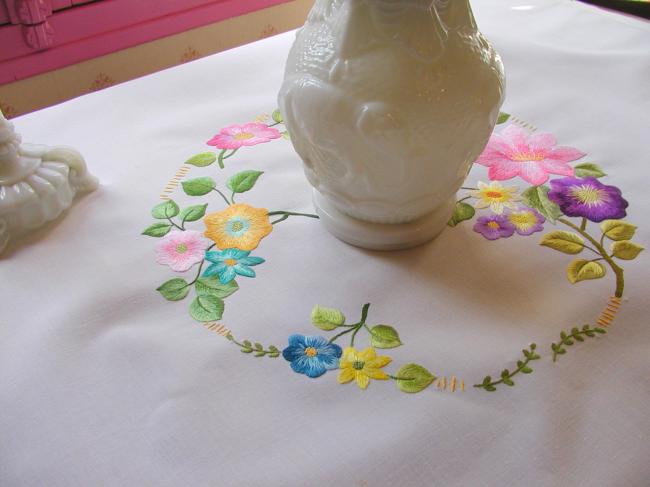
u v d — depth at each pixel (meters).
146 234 0.56
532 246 0.55
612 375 0.44
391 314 0.49
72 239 0.55
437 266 0.53
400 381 0.44
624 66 0.75
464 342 0.47
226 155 0.65
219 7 1.16
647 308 0.49
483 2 0.91
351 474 0.38
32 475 0.39
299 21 1.29
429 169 0.48
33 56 1.00
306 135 0.48
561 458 0.40
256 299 0.50
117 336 0.47
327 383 0.44
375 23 0.44
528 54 0.78
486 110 0.48
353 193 0.51
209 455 0.39
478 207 0.58
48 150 0.58
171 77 0.76
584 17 0.86
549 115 0.69
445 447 0.40
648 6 0.96
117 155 0.64
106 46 1.06
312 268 0.53
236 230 0.56
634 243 0.54
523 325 0.48
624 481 0.38
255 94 0.73
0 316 0.48
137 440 0.40
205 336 0.47
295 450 0.40
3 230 0.54
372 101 0.45
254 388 0.44
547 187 0.60
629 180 0.61
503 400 0.43
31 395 0.43
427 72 0.45
